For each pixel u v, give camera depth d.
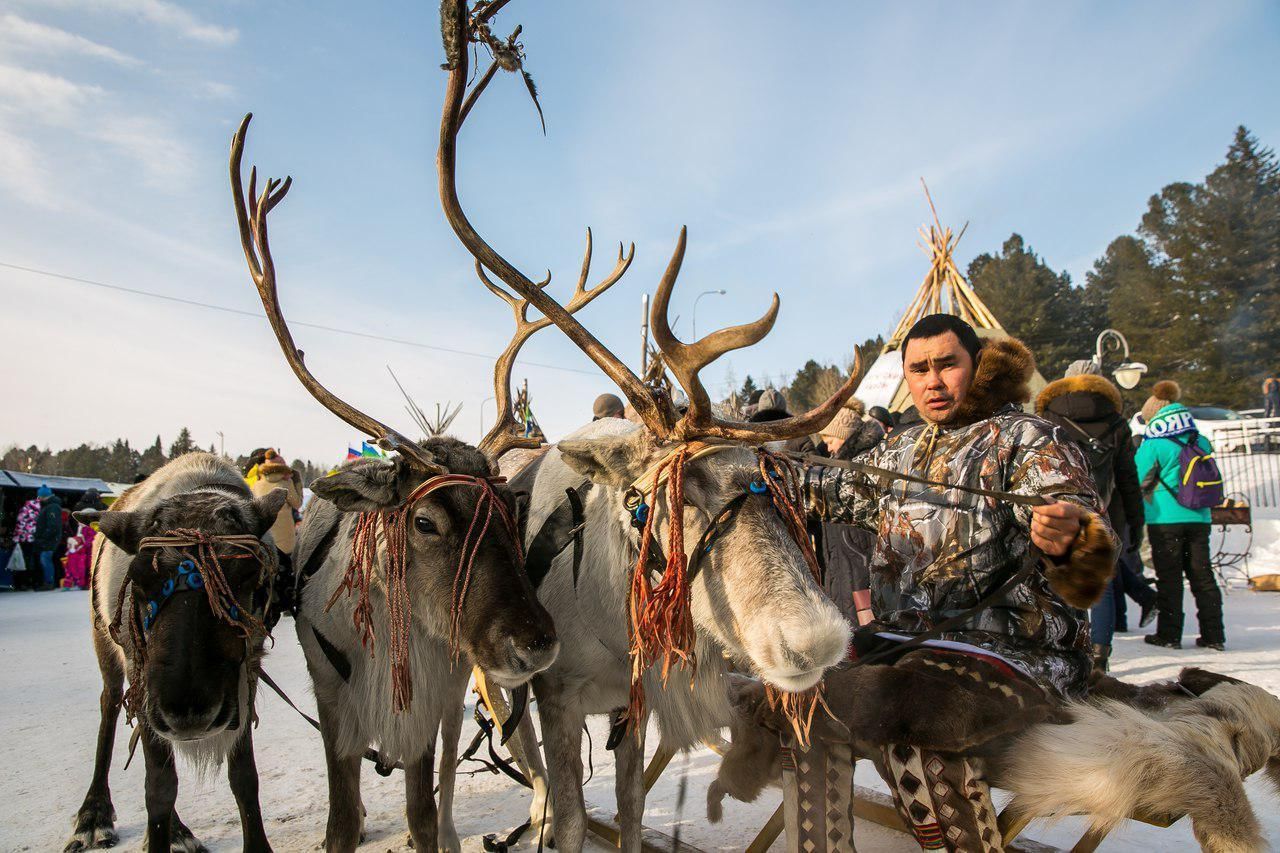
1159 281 45.94
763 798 4.07
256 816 3.22
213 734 2.87
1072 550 2.15
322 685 3.19
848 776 2.42
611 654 3.09
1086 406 5.90
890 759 2.31
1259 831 2.11
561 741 3.10
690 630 2.52
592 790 4.38
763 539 2.44
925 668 2.32
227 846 3.72
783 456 2.71
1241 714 2.41
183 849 3.62
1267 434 18.77
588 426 3.54
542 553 3.24
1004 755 2.24
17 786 4.51
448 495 2.91
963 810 2.19
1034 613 2.46
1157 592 7.22
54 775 4.70
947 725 2.20
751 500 2.52
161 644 2.81
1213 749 2.19
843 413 5.31
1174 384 7.30
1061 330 48.66
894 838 3.40
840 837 2.38
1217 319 43.16
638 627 2.62
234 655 2.96
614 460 2.82
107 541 3.79
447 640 3.02
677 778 4.50
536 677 3.17
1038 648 2.46
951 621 2.46
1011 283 50.00
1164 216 48.78
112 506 4.17
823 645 2.17
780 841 3.44
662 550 2.66
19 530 17.16
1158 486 7.15
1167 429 7.13
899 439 2.91
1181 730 2.23
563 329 2.85
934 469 2.66
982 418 2.75
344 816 3.06
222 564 2.97
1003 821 2.38
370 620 2.95
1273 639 7.42
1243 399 40.47
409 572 3.01
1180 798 2.10
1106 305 51.00
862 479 2.94
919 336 2.74
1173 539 7.08
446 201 2.79
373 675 3.02
